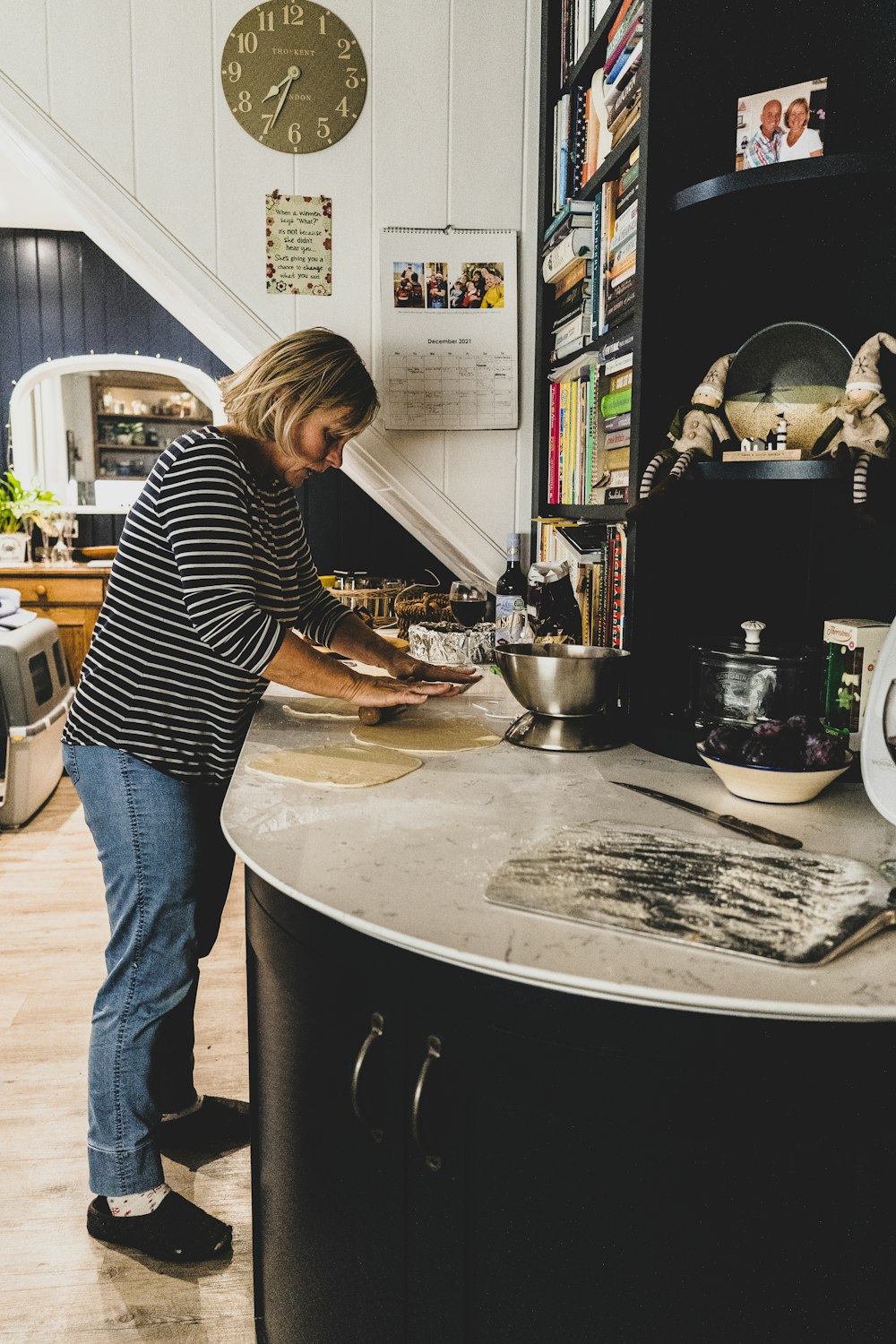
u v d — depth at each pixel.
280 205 2.47
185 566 1.35
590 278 2.04
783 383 1.45
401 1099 0.89
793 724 1.23
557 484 2.42
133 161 2.42
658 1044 0.76
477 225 2.55
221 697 1.45
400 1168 0.90
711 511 1.61
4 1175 1.78
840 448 1.32
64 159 2.40
